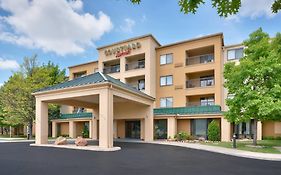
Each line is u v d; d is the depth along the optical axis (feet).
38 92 78.07
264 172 34.32
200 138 93.76
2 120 129.39
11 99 111.04
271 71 63.31
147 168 36.63
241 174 32.89
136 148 67.56
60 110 145.28
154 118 103.65
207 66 105.29
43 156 50.21
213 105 97.30
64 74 147.64
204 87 104.94
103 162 42.22
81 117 123.65
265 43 67.51
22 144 81.15
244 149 62.28
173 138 96.84
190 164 40.65
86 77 77.61
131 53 118.32
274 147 66.39
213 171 34.71
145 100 90.07
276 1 11.30
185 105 108.47
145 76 112.98
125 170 34.88
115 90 68.64
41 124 78.02
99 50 129.08
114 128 114.93
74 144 77.00
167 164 40.50
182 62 111.55
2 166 38.04
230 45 103.96
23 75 118.11
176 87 111.55
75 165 39.01
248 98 65.21
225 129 89.86
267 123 93.50
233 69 70.79
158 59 118.01
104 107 64.44
